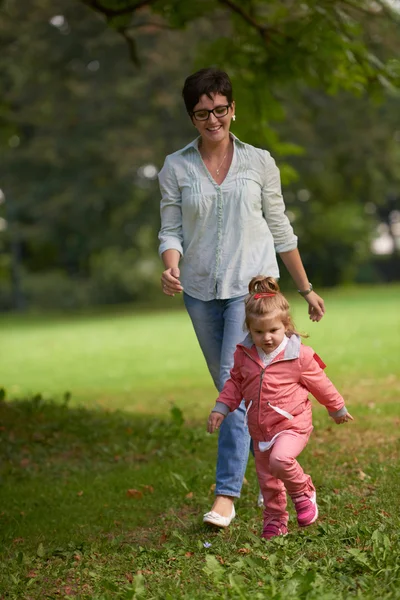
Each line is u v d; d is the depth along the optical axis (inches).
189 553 378.0
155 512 472.1
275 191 440.8
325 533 381.4
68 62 2551.7
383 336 1528.1
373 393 875.4
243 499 470.3
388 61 719.1
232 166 430.3
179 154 439.5
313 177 2999.5
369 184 3004.4
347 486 479.8
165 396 971.9
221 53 759.7
